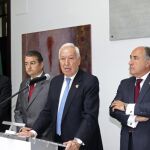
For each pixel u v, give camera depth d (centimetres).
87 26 369
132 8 331
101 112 355
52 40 404
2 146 177
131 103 243
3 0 470
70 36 386
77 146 208
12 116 429
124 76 338
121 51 340
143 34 322
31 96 307
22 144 169
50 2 410
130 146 238
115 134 344
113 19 345
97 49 361
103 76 355
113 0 346
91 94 233
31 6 432
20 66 445
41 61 319
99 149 240
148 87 241
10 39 457
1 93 315
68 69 242
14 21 453
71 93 238
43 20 418
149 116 228
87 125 221
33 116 301
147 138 231
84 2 374
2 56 468
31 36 429
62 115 237
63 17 396
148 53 247
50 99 254
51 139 246
